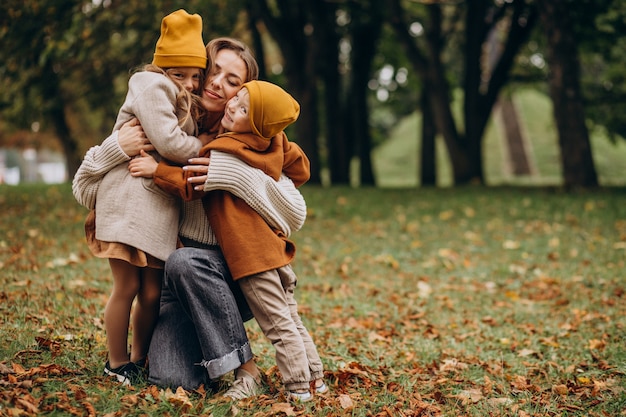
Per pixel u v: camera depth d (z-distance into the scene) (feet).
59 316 15.26
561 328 18.06
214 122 11.55
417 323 18.62
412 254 28.48
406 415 11.06
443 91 56.34
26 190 43.21
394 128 153.48
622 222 33.17
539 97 146.00
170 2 39.17
